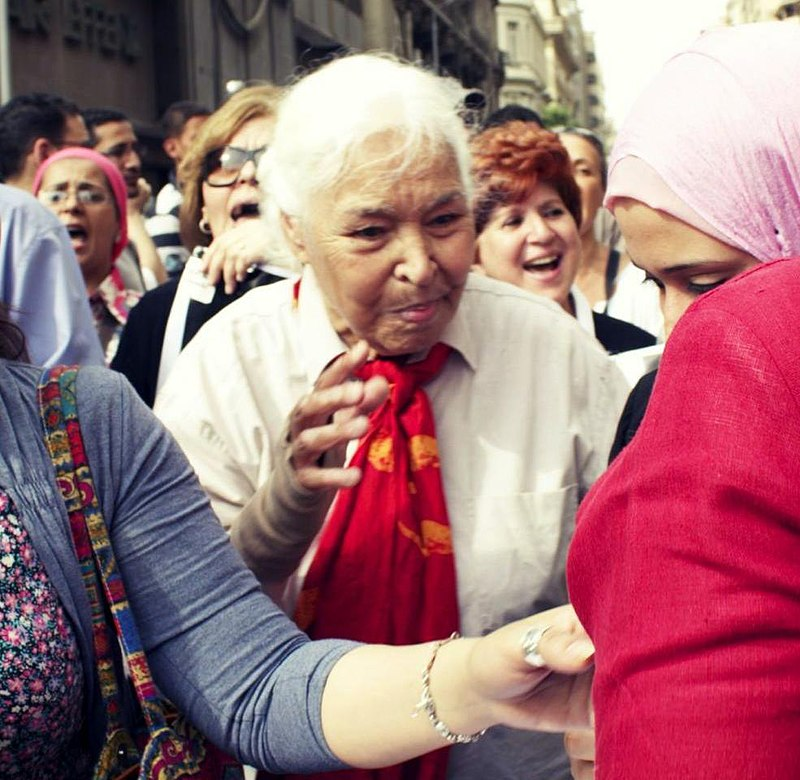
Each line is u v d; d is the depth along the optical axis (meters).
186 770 1.43
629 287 3.64
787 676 0.81
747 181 1.15
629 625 0.86
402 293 1.70
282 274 2.46
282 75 18.44
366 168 1.65
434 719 1.40
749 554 0.83
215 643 1.49
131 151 5.48
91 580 1.41
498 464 1.83
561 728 1.35
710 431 0.85
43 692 1.33
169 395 1.90
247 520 1.75
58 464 1.42
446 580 1.76
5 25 5.68
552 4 71.81
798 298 0.88
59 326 2.68
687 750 0.82
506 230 2.78
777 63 1.16
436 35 28.30
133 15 14.52
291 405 1.87
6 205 2.66
